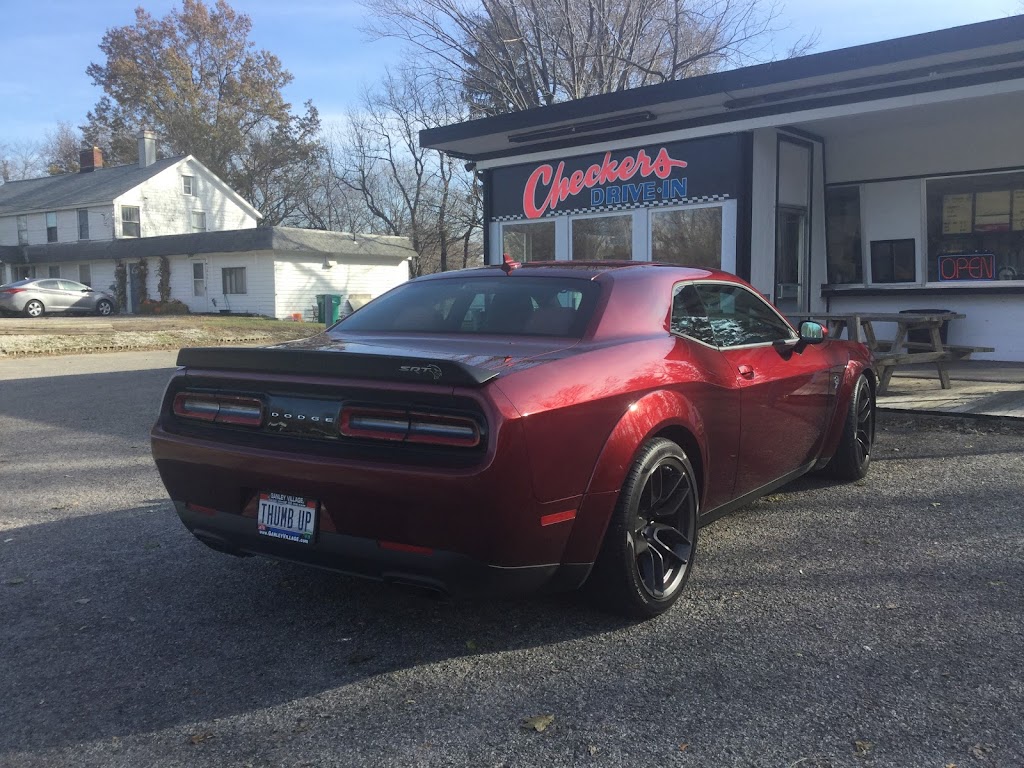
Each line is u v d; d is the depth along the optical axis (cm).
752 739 259
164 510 554
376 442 302
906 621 342
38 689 307
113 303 3403
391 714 282
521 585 307
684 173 1028
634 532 336
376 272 3653
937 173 1062
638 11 2403
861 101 898
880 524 474
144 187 4000
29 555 464
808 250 1109
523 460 288
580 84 2442
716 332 423
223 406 344
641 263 435
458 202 4303
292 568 434
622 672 307
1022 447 644
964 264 1066
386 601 385
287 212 5650
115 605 386
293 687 304
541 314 377
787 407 460
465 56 2553
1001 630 331
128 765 256
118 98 5650
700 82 927
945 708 274
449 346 352
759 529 472
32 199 4344
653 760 249
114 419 944
